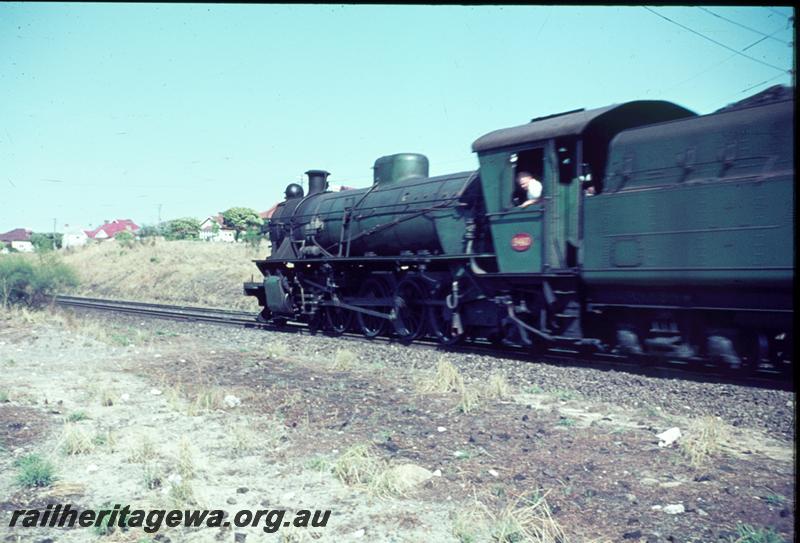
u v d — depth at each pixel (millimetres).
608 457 4777
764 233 6840
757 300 7184
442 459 4742
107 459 4770
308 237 14984
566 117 9219
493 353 10172
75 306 21781
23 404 6422
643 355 8672
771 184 6793
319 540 3449
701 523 3582
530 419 5926
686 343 8094
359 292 13484
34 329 13320
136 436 5352
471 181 11047
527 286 9625
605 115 8734
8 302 17828
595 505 3857
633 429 5582
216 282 27734
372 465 4469
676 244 7582
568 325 9039
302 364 9344
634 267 8008
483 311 10461
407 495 4074
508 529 3443
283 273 15492
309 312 14664
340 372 8625
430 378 7859
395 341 12180
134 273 33000
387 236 12750
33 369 8625
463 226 10836
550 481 4273
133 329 14086
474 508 3836
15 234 103000
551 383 7656
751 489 4098
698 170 7559
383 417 6020
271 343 11539
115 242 42812
